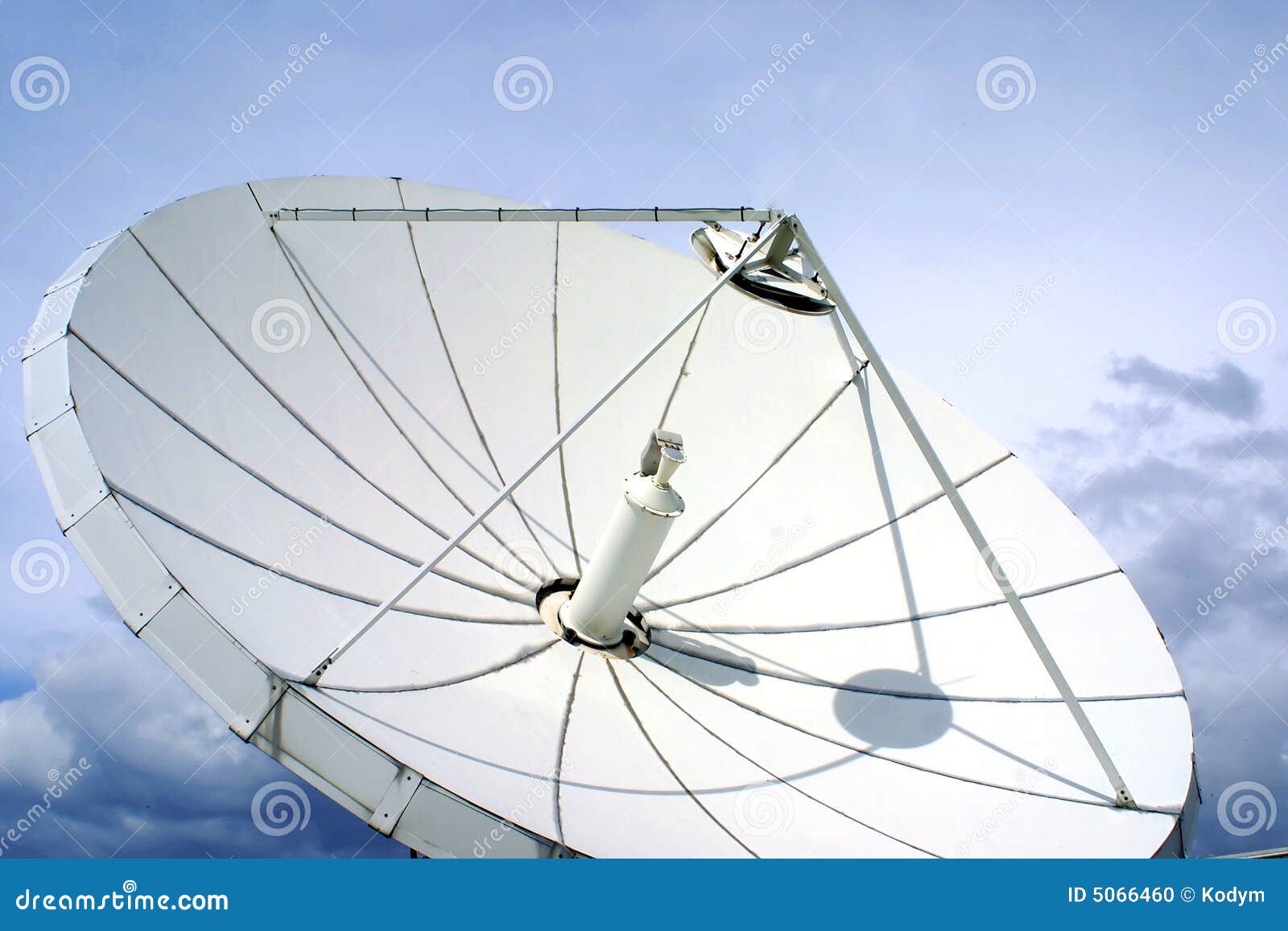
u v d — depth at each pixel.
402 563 12.63
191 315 12.31
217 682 9.25
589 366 15.19
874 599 13.78
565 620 12.98
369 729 9.73
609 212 12.41
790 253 12.20
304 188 14.12
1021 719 12.41
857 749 12.23
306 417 12.91
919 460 14.84
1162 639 13.00
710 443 14.99
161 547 9.98
